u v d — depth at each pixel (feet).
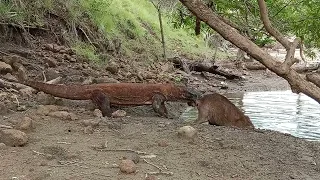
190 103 26.05
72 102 26.99
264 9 22.66
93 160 17.16
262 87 48.70
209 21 22.07
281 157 18.90
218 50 73.05
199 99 25.40
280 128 28.22
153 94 25.99
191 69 52.08
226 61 65.82
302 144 21.16
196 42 70.54
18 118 21.80
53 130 20.65
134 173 16.11
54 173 15.75
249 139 21.16
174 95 25.93
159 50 56.54
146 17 63.26
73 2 45.44
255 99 40.68
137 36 55.11
